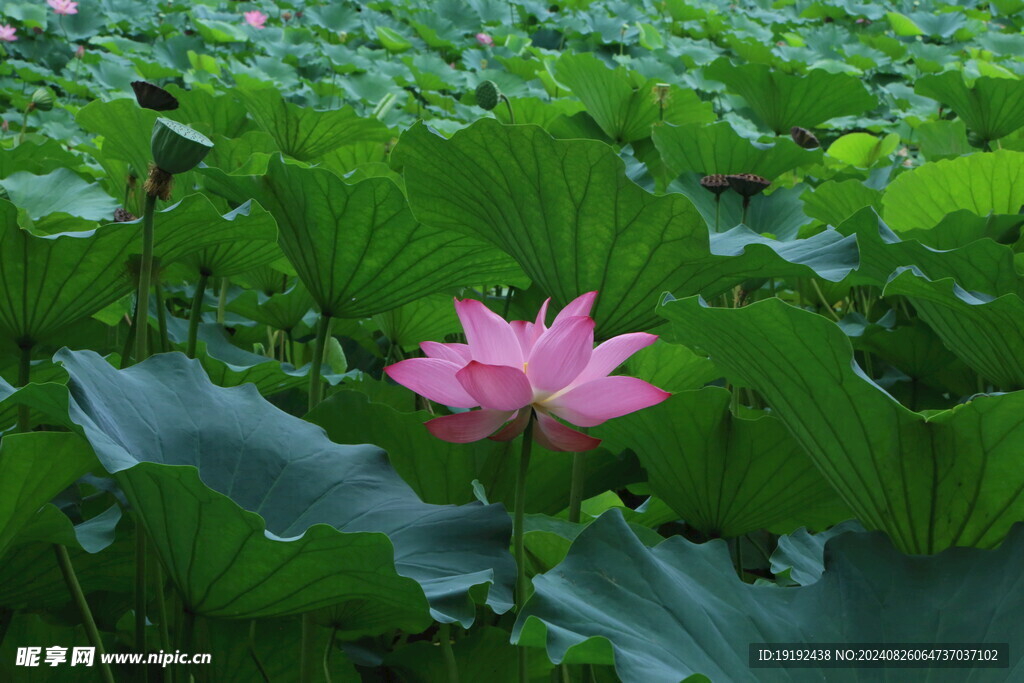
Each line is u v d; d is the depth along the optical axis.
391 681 3.12
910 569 2.74
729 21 13.91
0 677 2.96
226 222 3.06
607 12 14.53
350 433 3.15
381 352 4.10
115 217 3.47
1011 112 5.61
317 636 2.96
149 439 2.78
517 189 3.06
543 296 3.44
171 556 2.67
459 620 2.64
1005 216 3.41
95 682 2.96
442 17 13.90
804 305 4.11
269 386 3.50
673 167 4.87
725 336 2.82
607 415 2.64
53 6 11.27
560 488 3.23
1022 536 2.72
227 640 2.96
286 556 2.62
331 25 13.57
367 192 3.11
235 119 5.38
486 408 2.65
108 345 3.61
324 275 3.23
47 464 2.70
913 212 3.79
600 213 3.03
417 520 2.79
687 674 2.62
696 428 3.12
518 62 9.97
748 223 4.23
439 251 3.23
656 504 3.26
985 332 3.07
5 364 3.31
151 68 9.64
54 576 2.90
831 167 6.34
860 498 2.83
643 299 3.11
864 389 2.73
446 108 9.30
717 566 2.77
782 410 2.85
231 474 2.80
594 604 2.68
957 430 2.73
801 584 2.91
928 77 5.76
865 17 14.91
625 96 5.85
